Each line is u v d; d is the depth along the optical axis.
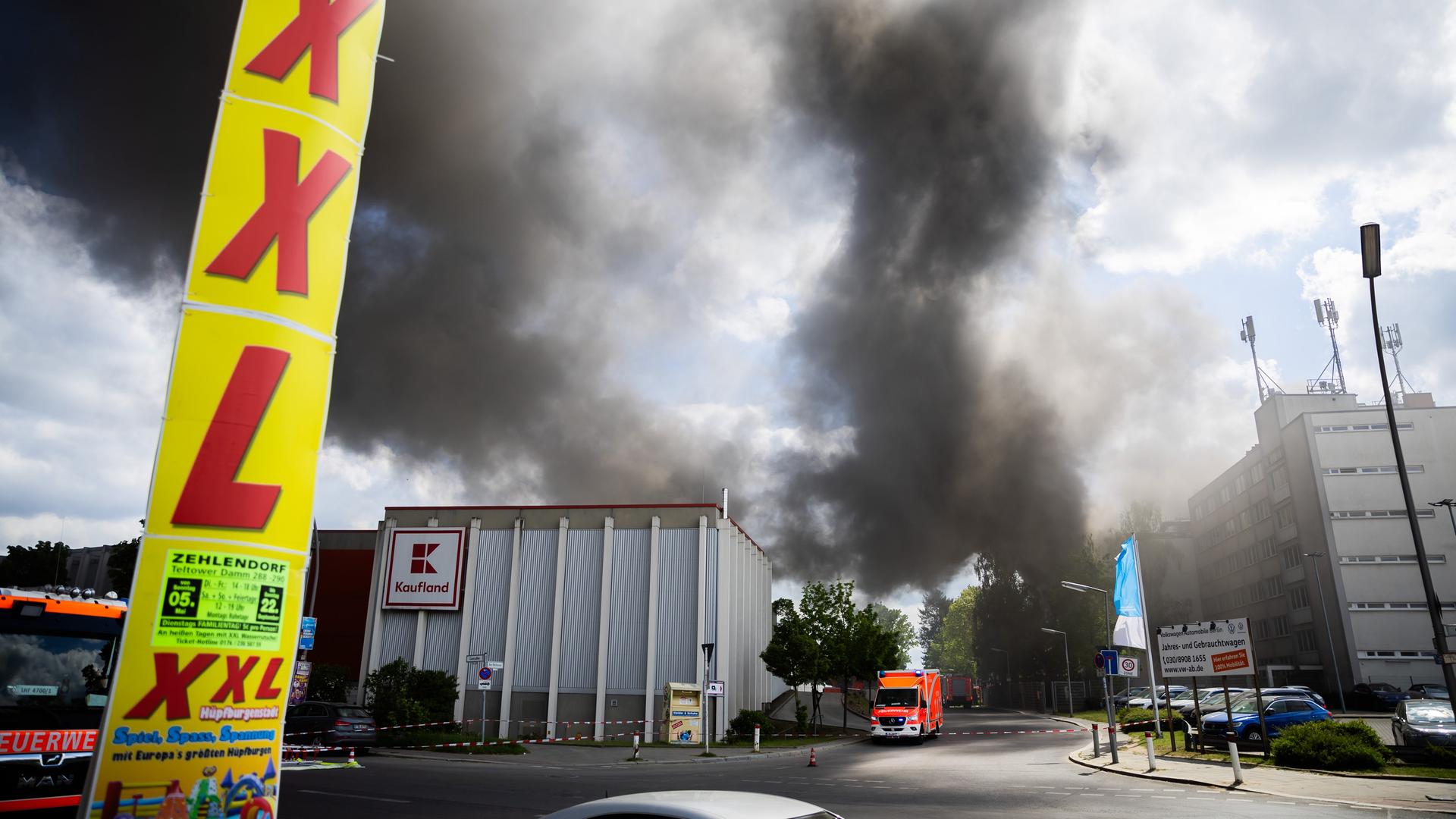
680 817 4.91
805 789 19.03
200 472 6.54
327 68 7.83
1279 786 17.78
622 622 41.34
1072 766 25.14
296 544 7.04
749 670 49.75
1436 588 60.59
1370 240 18.39
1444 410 63.44
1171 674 26.78
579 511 43.22
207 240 6.88
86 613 11.19
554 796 16.92
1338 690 61.75
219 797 6.32
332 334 7.56
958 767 25.53
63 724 10.61
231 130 7.18
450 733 34.41
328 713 26.50
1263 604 76.56
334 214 7.71
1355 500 63.75
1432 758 20.28
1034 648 84.38
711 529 42.12
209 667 6.39
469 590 42.72
